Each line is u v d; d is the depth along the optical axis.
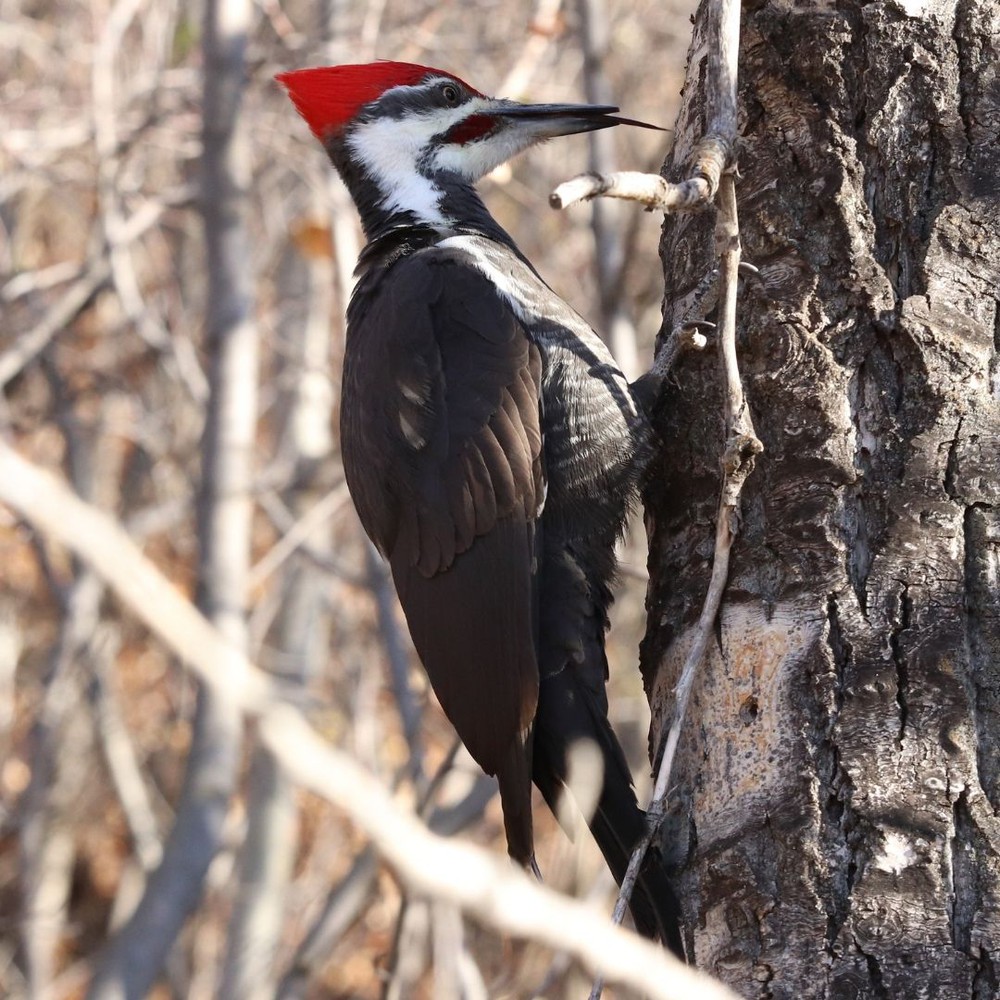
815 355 6.05
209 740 11.27
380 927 19.16
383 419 7.61
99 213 15.68
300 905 18.14
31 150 15.84
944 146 6.13
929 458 5.73
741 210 6.42
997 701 5.42
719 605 5.95
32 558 20.28
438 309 7.74
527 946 12.27
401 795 14.33
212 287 11.80
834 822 5.39
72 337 18.39
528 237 18.12
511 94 11.28
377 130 9.14
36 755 17.70
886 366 5.95
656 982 3.21
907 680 5.46
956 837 5.23
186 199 13.46
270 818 14.21
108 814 21.08
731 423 5.93
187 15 16.45
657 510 6.88
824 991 5.18
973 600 5.54
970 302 5.93
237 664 2.86
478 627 7.15
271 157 16.77
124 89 16.33
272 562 12.26
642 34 18.16
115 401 18.66
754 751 5.66
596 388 7.43
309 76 9.36
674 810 5.89
